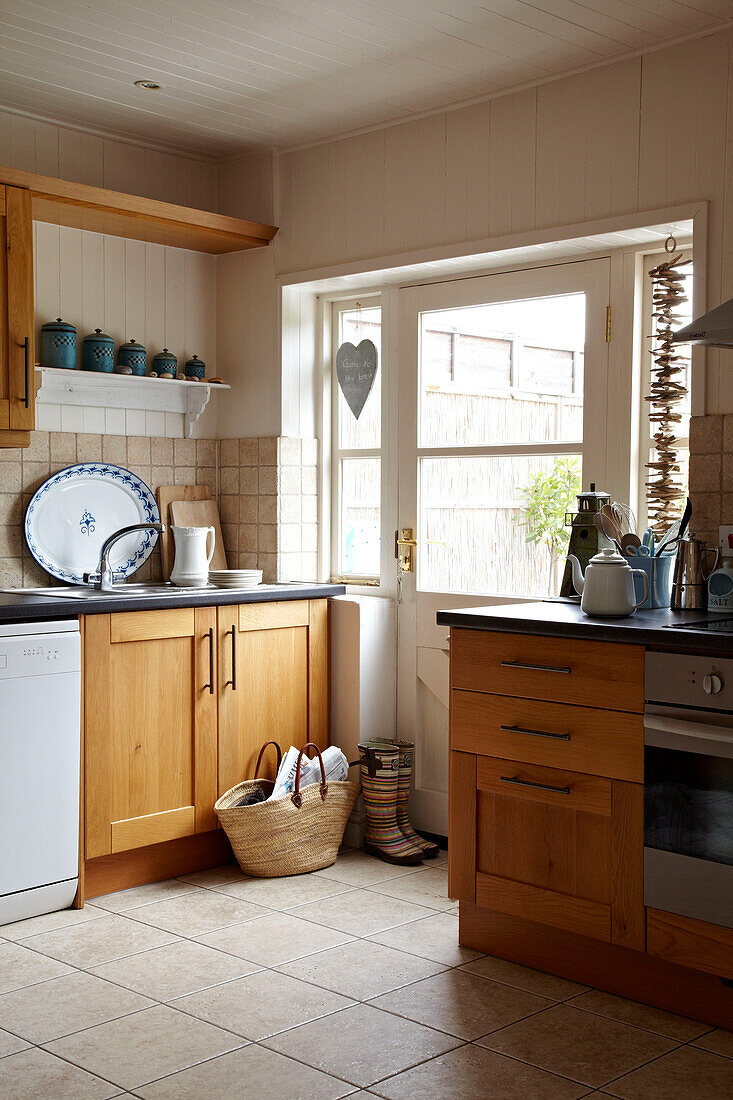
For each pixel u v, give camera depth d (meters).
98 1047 2.41
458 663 3.00
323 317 4.36
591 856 2.71
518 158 3.56
